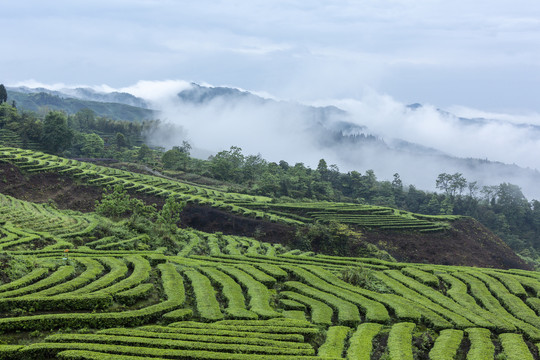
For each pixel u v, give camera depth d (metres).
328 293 52.31
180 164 177.12
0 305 36.44
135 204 86.94
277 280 57.75
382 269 67.31
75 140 186.50
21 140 157.88
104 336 34.22
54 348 31.86
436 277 60.75
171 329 37.09
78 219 75.88
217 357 32.78
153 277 51.22
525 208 180.00
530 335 43.00
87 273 47.34
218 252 71.75
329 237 95.31
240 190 143.88
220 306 46.12
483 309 49.62
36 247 58.91
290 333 38.97
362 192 189.38
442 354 37.62
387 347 39.09
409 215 124.00
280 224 102.19
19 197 96.06
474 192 189.25
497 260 108.56
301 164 195.88
